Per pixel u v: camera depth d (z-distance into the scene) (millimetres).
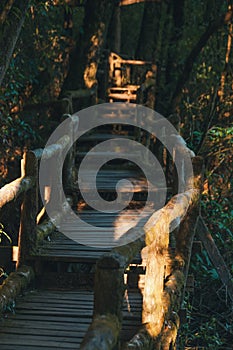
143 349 4070
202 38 11117
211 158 11320
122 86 12891
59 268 6160
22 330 4598
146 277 4441
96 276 3359
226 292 9070
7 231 8617
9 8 5641
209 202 10516
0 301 4906
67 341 4391
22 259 5699
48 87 12430
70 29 12516
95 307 3355
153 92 11766
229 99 11680
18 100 10234
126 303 5137
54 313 4949
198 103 12227
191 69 11422
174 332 5008
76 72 11281
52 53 12453
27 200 5730
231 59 12273
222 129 10797
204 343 8961
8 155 9547
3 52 5758
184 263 6137
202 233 8320
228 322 9312
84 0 11305
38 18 11328
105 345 3002
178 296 5406
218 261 8391
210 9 11539
